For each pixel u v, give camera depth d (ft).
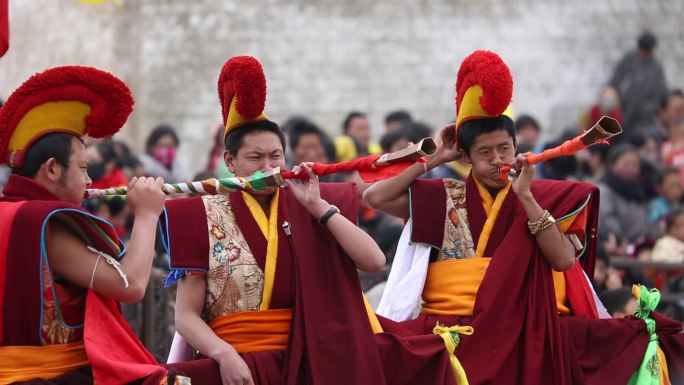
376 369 38.70
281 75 119.85
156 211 36.65
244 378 37.65
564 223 43.04
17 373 34.99
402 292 43.27
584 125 107.45
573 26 122.01
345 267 39.37
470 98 42.78
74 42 117.08
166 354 56.70
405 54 120.98
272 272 39.29
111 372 34.99
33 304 34.88
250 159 39.60
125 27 119.44
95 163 64.54
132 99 36.96
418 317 42.91
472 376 41.09
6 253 34.86
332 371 38.40
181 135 117.80
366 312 39.34
